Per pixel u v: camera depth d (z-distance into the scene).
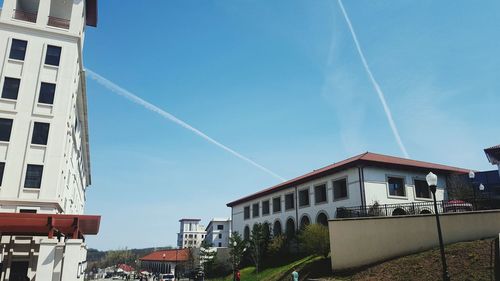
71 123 35.78
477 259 17.78
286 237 42.59
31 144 31.05
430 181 15.44
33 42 33.22
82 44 38.94
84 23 40.03
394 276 19.38
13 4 33.53
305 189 41.56
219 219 110.38
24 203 29.58
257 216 52.53
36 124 31.83
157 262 114.38
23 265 28.11
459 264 17.97
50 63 33.38
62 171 32.53
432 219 21.84
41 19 34.00
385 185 34.09
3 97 31.38
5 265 27.17
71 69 33.75
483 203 26.77
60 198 32.72
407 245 22.11
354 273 22.14
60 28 34.19
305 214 40.88
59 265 22.84
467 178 37.50
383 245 22.75
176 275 77.06
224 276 51.84
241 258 48.03
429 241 21.64
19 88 31.83
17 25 32.91
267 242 45.00
